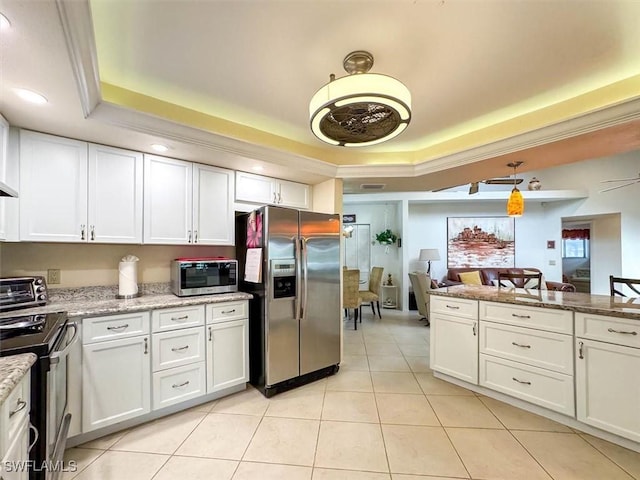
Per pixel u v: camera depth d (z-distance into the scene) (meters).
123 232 2.41
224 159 2.73
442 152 3.17
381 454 1.95
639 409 1.90
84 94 1.67
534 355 2.40
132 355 2.21
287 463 1.87
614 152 2.58
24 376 1.23
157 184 2.58
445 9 1.48
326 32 1.64
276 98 2.33
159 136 2.21
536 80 2.10
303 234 3.03
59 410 1.73
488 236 7.29
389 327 5.27
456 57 1.86
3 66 1.39
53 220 2.12
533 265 7.21
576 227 8.55
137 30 1.60
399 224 6.94
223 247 3.30
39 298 2.20
